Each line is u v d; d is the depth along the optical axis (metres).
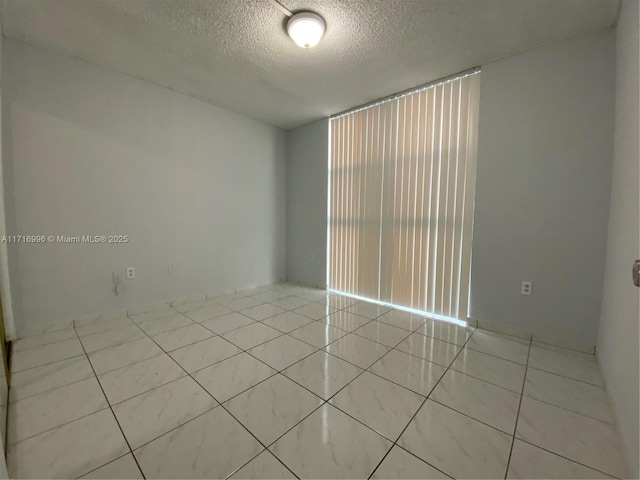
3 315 2.02
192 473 1.12
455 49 2.22
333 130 3.79
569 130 2.07
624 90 1.62
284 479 1.09
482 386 1.70
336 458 1.19
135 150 2.79
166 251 3.08
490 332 2.48
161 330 2.49
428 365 1.94
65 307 2.46
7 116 2.12
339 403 1.54
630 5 1.51
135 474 1.11
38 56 2.23
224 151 3.55
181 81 2.81
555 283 2.18
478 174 2.49
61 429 1.33
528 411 1.48
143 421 1.39
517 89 2.27
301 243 4.27
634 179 1.32
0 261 2.02
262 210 4.09
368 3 1.74
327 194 3.89
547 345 2.22
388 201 3.23
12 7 1.79
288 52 2.28
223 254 3.64
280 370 1.87
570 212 2.09
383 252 3.31
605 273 1.94
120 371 1.83
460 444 1.27
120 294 2.77
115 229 2.71
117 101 2.65
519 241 2.32
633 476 1.08
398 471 1.13
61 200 2.39
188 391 1.64
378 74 2.61
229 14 1.85
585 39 1.99
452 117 2.68
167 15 1.87
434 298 2.91
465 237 2.66
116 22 1.94
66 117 2.39
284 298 3.54
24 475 1.10
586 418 1.43
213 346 2.21
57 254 2.40
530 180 2.24
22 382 1.70
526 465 1.16
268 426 1.37
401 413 1.47
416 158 2.96
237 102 3.33
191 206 3.27
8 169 2.15
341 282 3.81
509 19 1.87
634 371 1.15
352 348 2.19
